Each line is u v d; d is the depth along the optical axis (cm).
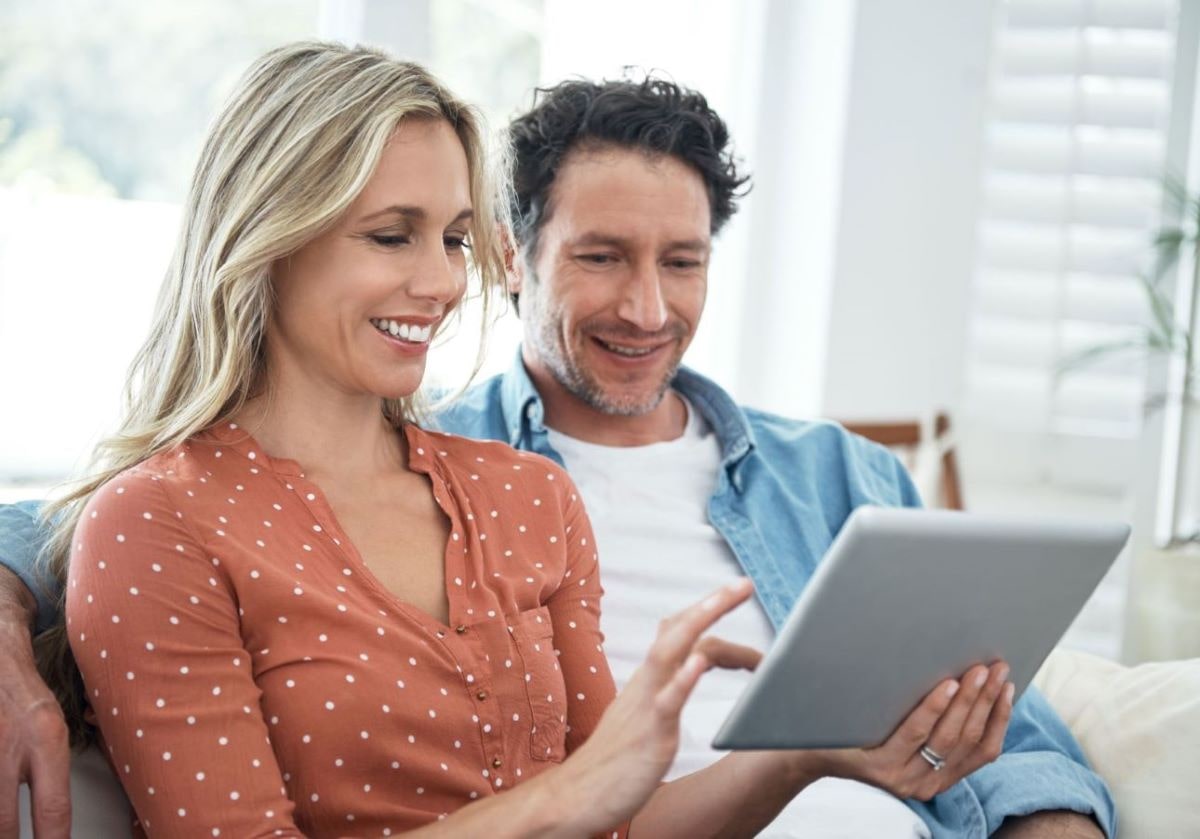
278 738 118
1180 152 339
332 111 124
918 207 338
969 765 121
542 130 181
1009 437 350
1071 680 184
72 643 116
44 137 234
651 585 179
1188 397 328
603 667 142
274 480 126
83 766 124
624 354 182
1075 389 346
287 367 130
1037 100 342
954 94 338
